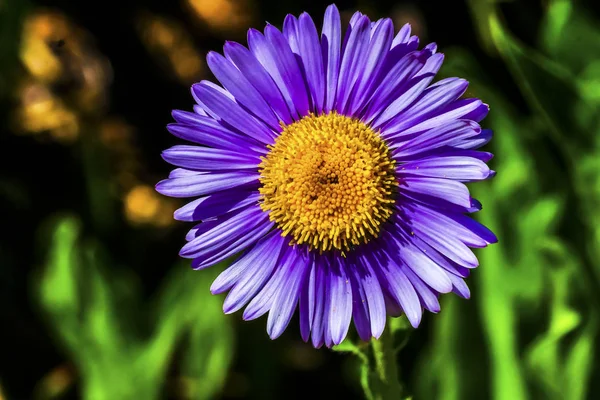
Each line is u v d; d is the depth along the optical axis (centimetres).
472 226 30
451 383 35
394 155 30
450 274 30
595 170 36
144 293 39
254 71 30
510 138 36
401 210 30
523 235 35
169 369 38
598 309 35
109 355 37
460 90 29
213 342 37
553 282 35
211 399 37
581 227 36
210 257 30
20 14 39
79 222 39
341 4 39
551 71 35
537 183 36
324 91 30
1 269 39
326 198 30
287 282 30
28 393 39
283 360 39
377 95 30
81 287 37
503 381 34
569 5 37
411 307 30
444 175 29
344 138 30
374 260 30
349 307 30
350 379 38
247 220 30
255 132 30
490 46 38
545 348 34
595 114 35
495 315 35
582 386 34
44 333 39
